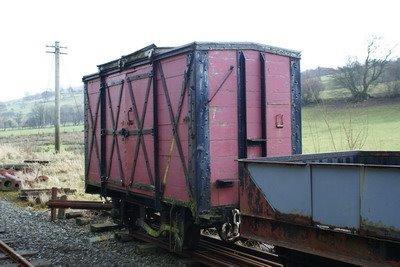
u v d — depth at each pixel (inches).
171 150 306.2
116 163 396.8
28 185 733.3
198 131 275.7
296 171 194.9
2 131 2800.2
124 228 425.4
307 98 1192.8
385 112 1185.4
